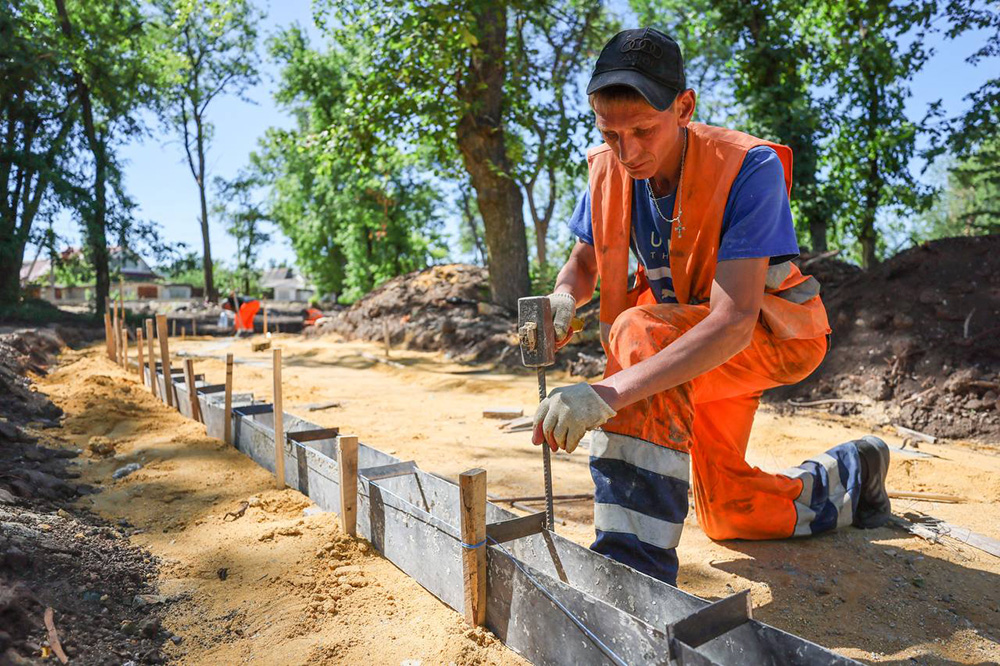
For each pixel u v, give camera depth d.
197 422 6.07
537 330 2.51
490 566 2.47
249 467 4.66
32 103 21.33
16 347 9.95
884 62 15.53
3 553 2.63
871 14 13.93
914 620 2.72
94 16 23.30
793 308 2.71
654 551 2.35
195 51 35.81
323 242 39.03
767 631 1.90
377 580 2.95
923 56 15.18
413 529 2.92
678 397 2.38
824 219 17.03
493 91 15.51
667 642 1.79
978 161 16.08
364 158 15.97
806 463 3.58
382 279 33.69
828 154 17.88
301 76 29.89
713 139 2.51
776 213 2.39
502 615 2.42
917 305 8.06
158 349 15.48
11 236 20.80
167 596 2.84
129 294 62.41
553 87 16.47
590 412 2.13
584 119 15.84
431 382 10.41
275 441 4.21
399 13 14.38
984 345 7.13
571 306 2.83
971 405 6.66
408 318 16.81
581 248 3.17
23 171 21.14
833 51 16.91
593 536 3.59
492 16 15.18
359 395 9.15
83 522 3.53
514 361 11.82
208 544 3.37
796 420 7.18
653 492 2.34
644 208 2.78
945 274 8.25
